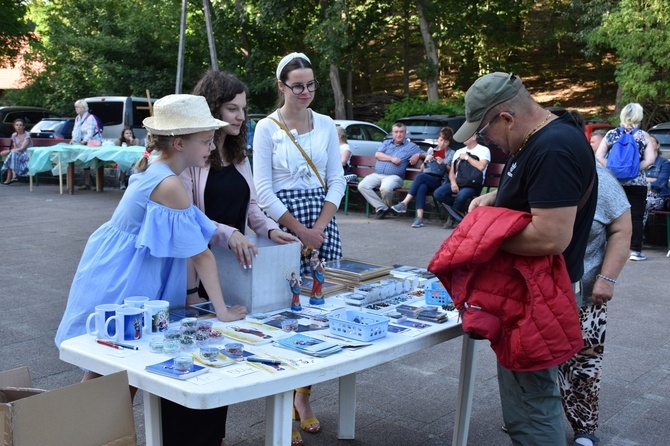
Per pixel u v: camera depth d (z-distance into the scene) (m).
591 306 3.42
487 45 28.97
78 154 13.61
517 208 2.59
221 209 3.32
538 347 2.45
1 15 25.97
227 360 2.34
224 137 3.32
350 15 25.95
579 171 2.42
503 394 2.72
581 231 2.83
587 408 3.55
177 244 2.73
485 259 2.46
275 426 2.33
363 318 2.78
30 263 7.76
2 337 5.25
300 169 3.77
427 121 16.08
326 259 3.90
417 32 31.64
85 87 27.67
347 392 3.66
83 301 2.86
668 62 18.84
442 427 3.91
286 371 2.25
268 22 25.77
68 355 2.50
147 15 25.69
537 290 2.45
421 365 4.91
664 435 3.80
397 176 11.28
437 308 3.06
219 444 3.19
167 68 26.30
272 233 3.45
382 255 8.44
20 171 15.52
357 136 16.91
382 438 3.76
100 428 2.17
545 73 31.64
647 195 8.79
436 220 11.17
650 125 21.02
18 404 2.00
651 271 7.75
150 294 2.89
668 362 4.92
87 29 27.48
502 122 2.55
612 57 29.89
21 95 29.59
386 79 33.50
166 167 2.79
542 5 30.78
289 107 3.77
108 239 2.88
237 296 2.97
